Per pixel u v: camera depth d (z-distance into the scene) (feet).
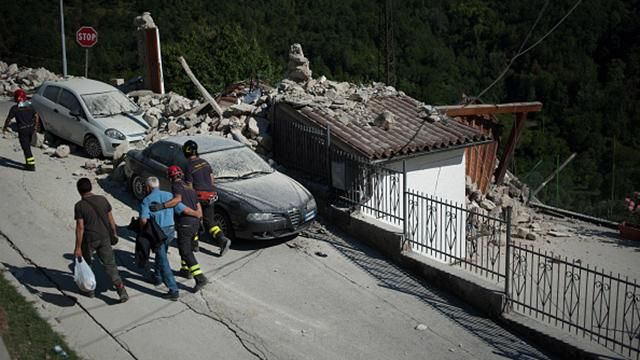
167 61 105.50
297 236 38.06
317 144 43.06
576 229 58.18
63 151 48.52
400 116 49.03
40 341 25.20
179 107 53.78
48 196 40.70
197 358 25.39
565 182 95.40
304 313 29.35
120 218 38.17
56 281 30.53
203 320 28.12
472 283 31.09
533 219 58.65
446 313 30.42
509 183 67.00
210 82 103.76
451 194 48.67
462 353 27.04
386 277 33.76
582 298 42.27
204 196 33.58
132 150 41.52
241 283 31.76
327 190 41.34
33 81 73.10
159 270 29.53
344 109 47.62
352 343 27.14
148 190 29.17
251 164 38.99
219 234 34.17
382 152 41.65
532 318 29.50
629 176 97.91
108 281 31.09
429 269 33.40
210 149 38.99
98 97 50.57
